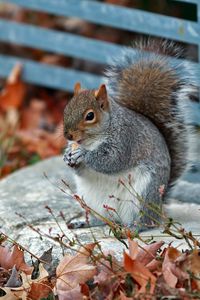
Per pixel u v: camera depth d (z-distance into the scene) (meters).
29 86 16.23
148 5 14.91
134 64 10.39
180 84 10.16
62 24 16.69
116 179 9.57
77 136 9.34
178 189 11.02
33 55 16.56
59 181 11.48
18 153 14.16
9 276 9.04
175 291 7.73
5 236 9.37
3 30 15.27
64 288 8.47
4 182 11.61
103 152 9.44
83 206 9.05
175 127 10.12
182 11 14.43
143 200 9.47
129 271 8.00
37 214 10.30
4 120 15.27
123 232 9.23
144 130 9.68
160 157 9.67
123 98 10.20
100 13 13.35
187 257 8.14
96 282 8.29
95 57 13.99
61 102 16.00
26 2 14.48
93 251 8.84
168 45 10.60
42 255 9.09
